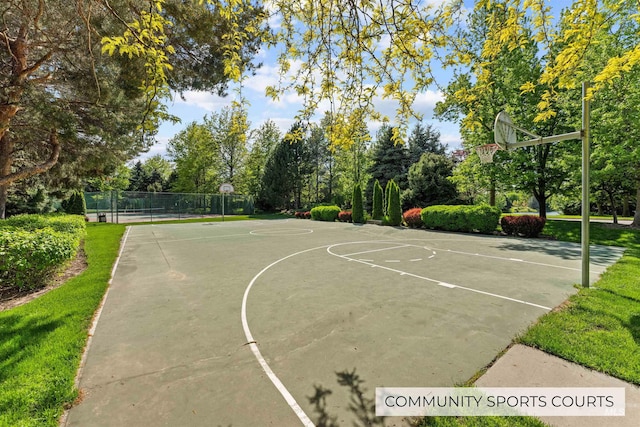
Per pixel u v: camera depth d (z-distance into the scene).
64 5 5.41
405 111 3.28
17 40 6.02
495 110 13.86
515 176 14.28
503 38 2.98
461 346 3.31
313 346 3.37
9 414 2.26
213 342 3.50
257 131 35.72
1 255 5.06
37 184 14.75
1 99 6.18
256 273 6.80
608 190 14.63
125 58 6.13
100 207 28.39
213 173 34.53
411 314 4.26
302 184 33.25
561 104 11.68
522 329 3.72
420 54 2.78
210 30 5.82
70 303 4.75
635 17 2.90
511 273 6.55
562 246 10.26
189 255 9.07
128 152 10.82
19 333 3.65
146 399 2.48
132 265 7.71
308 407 2.37
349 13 2.56
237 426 2.18
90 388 2.62
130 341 3.54
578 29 2.88
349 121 3.58
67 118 7.18
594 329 3.55
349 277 6.34
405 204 24.33
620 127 11.06
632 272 6.23
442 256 8.65
